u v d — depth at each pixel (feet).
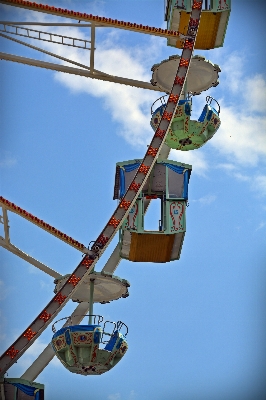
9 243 89.71
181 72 99.81
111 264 99.35
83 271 83.30
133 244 94.07
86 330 81.71
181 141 101.09
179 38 102.32
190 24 103.35
